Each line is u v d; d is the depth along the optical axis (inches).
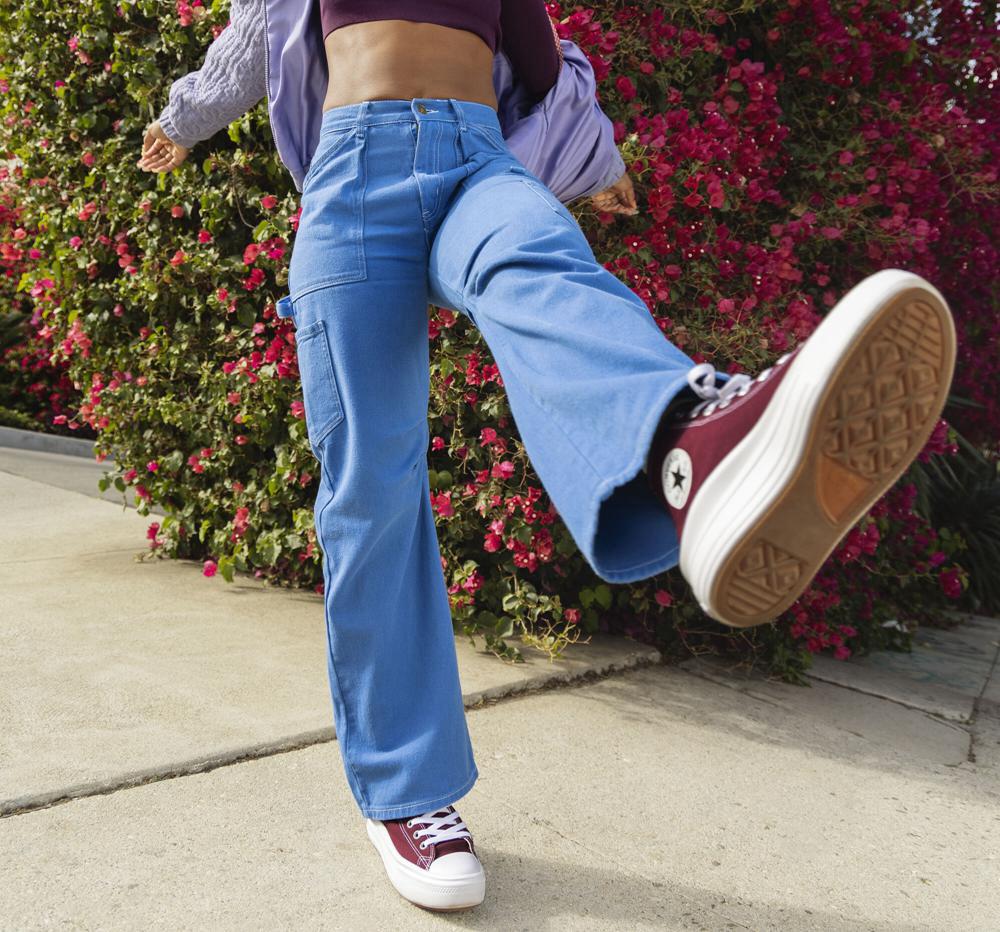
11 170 144.7
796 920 60.7
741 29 125.3
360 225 56.3
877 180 126.1
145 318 134.0
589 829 69.9
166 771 70.4
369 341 57.1
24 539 145.9
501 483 105.9
